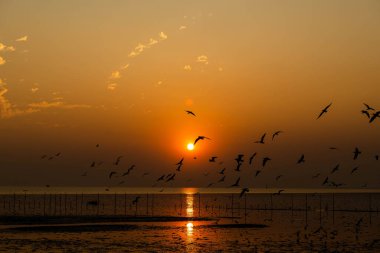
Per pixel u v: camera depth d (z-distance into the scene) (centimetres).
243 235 7331
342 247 6041
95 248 5778
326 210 14688
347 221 10512
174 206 17825
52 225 8950
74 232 7656
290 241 6569
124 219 10662
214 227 8762
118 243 6247
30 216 11550
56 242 6325
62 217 11188
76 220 10250
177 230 8100
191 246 5997
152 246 5975
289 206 17912
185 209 15738
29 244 6116
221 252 5531
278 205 18762
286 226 9081
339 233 7750
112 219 10644
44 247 5841
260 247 5950
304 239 6831
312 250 5775
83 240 6550
